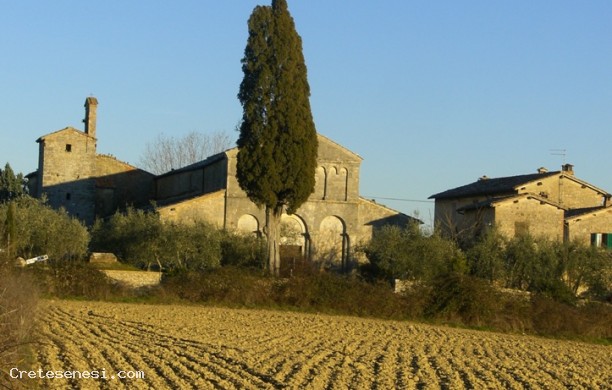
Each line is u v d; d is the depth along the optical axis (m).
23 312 22.64
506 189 64.56
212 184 66.12
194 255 52.38
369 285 46.88
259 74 52.44
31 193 79.94
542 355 33.75
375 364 27.39
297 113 52.66
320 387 22.47
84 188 72.06
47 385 20.61
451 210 70.94
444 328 42.47
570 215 61.69
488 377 25.97
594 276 52.34
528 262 51.53
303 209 63.59
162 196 76.81
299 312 45.12
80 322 34.81
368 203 64.75
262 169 52.09
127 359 25.39
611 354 36.47
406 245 51.59
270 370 24.83
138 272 48.34
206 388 21.33
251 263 55.06
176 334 32.59
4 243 40.97
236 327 36.47
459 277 45.84
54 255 50.28
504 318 44.34
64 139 71.75
